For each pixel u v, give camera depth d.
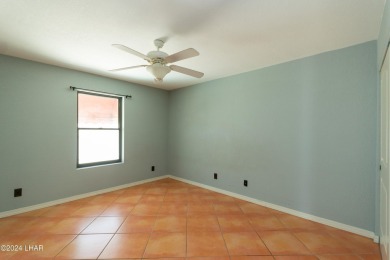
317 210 2.66
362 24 1.93
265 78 3.21
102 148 3.91
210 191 3.96
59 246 2.06
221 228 2.48
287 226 2.54
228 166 3.75
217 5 1.65
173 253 1.97
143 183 4.49
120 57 2.85
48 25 1.99
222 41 2.31
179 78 3.93
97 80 3.71
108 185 3.90
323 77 2.62
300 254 1.98
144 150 4.53
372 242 2.17
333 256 1.95
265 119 3.21
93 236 2.26
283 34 2.14
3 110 2.74
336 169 2.51
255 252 2.00
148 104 4.60
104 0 1.60
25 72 2.92
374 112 2.25
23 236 2.25
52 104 3.18
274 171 3.10
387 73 1.63
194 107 4.42
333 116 2.54
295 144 2.88
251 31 2.08
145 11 1.74
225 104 3.80
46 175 3.12
